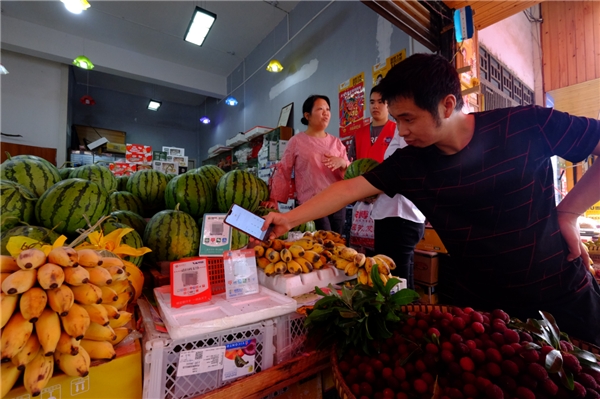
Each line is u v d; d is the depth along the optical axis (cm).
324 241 143
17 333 55
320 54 468
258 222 106
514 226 97
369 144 255
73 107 861
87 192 117
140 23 618
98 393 67
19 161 135
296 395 90
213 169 182
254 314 83
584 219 403
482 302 110
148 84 905
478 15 269
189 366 73
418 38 240
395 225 174
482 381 62
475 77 298
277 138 483
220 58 743
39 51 625
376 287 92
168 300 92
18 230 101
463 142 99
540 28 500
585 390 58
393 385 69
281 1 528
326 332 90
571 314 98
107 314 68
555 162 429
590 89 455
